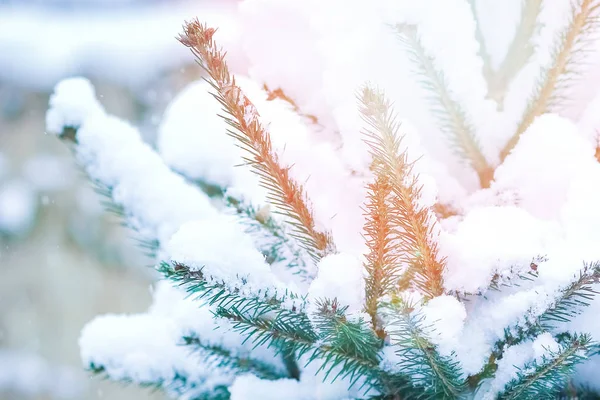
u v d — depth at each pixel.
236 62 0.81
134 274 2.82
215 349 0.75
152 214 0.79
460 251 0.68
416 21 0.73
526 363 0.67
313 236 0.69
